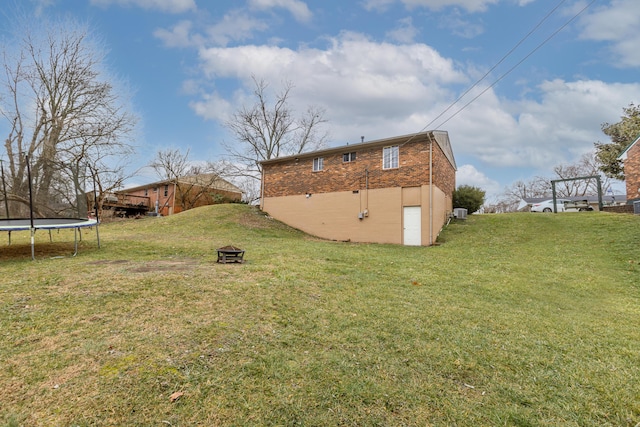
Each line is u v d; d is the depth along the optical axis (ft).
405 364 9.32
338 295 16.07
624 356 10.66
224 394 7.22
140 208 95.96
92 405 6.49
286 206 62.34
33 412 6.21
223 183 110.83
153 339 9.47
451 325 12.77
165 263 21.67
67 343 8.98
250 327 11.03
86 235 40.27
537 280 22.62
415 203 47.37
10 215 36.70
